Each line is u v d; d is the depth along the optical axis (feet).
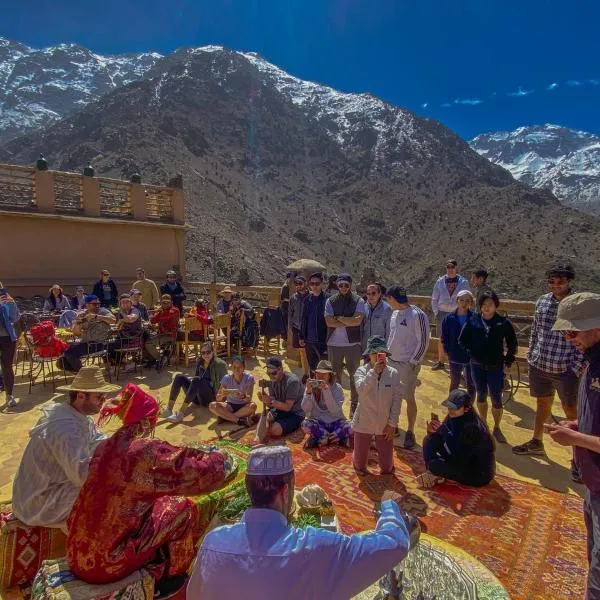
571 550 10.94
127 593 7.56
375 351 14.23
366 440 14.64
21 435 17.97
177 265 52.85
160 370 27.94
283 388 18.02
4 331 20.83
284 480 5.72
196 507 9.00
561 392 15.21
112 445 7.68
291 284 31.30
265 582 5.01
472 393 18.43
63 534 9.88
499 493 13.67
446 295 26.27
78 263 44.86
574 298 7.50
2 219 39.96
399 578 7.83
